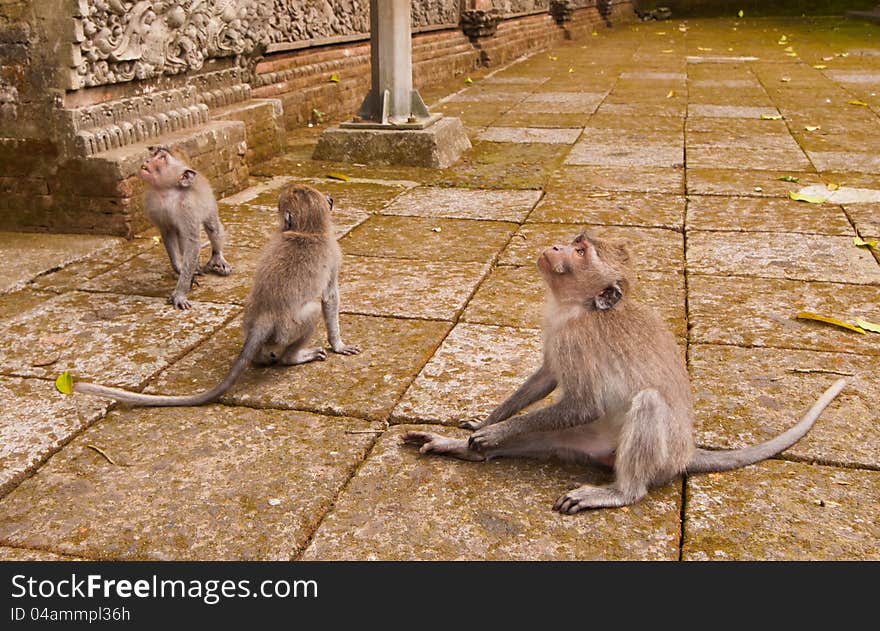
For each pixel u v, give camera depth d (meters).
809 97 12.96
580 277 3.16
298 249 4.03
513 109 12.16
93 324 4.75
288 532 3.00
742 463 3.38
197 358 4.34
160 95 7.02
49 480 3.30
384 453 3.50
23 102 6.07
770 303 5.07
